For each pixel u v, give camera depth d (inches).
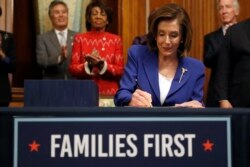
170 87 192.1
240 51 292.8
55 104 162.9
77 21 452.8
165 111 132.0
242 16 462.9
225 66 297.4
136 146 131.3
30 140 131.1
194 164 131.8
